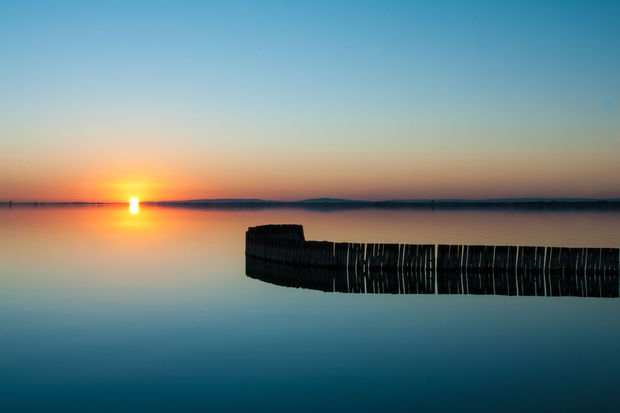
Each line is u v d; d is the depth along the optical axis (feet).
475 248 60.13
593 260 57.62
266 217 256.93
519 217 246.06
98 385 28.78
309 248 66.08
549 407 25.82
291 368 31.09
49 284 59.47
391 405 26.11
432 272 61.16
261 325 40.63
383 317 42.73
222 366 31.55
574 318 42.16
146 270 70.18
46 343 36.22
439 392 27.61
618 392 27.53
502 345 35.37
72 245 104.68
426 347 34.94
